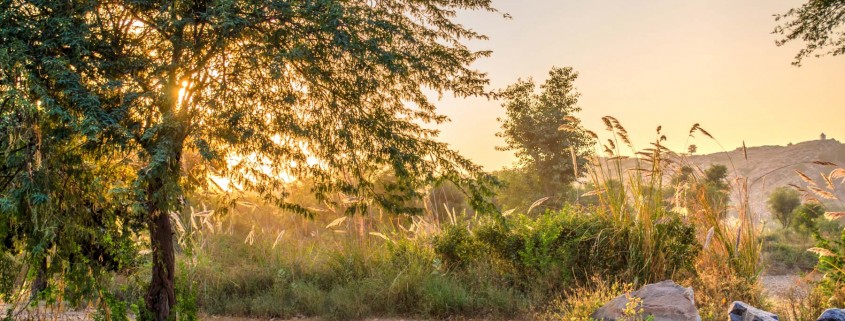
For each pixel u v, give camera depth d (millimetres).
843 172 7645
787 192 36781
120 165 5641
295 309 8461
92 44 5211
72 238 5070
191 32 5738
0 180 4941
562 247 8859
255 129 5902
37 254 4875
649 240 8500
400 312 8445
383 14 6559
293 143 6578
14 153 4824
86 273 5359
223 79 5762
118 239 5570
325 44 6008
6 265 5340
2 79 4641
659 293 6285
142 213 5598
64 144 5027
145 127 5344
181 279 6398
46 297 5422
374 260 9898
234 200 6965
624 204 8812
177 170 5465
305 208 7035
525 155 29703
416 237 10562
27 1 4953
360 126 6457
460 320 7938
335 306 8414
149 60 5402
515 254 9258
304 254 10461
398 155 6340
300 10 5598
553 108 29656
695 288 8078
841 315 5605
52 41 4855
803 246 15641
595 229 8875
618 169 9172
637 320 5758
